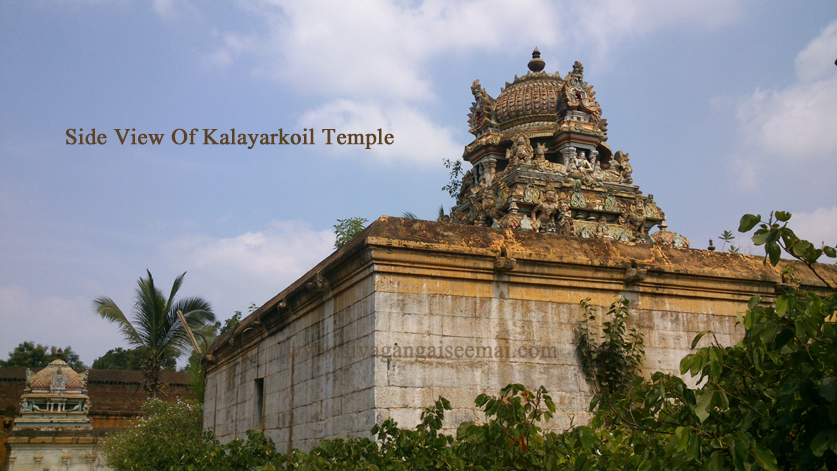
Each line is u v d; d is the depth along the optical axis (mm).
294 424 12102
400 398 9078
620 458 6215
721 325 11266
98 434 33344
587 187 22531
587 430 6121
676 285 11023
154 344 33594
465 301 9703
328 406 10609
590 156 23609
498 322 9828
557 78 25750
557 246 10438
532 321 10031
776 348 4656
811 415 4309
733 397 4969
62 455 32125
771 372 4953
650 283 10867
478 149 24641
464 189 25375
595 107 23891
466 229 10023
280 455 11211
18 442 31641
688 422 5328
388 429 8148
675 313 10992
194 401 27812
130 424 29703
